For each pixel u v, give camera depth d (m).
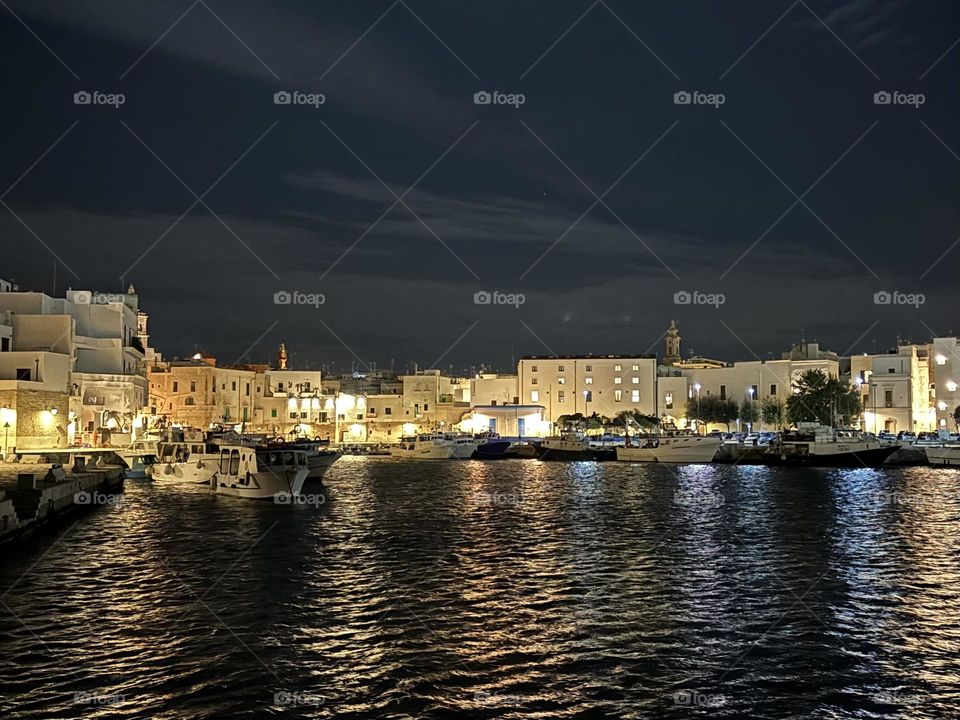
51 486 46.78
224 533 43.41
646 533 43.38
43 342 87.00
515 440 130.50
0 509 37.31
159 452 71.25
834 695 20.81
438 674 21.92
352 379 167.50
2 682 21.17
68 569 33.97
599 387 152.50
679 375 158.00
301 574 33.09
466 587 30.94
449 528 45.31
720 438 102.31
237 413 139.25
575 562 35.56
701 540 41.12
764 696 20.75
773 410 146.38
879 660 23.06
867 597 29.52
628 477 80.50
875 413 134.62
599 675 21.95
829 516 49.75
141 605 28.23
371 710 19.78
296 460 58.88
